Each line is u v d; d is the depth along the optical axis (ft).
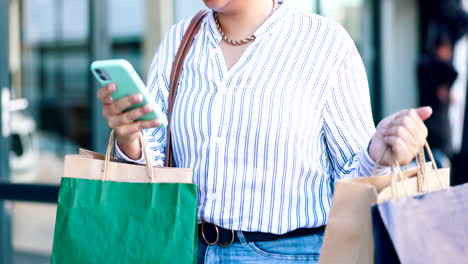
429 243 5.00
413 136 5.12
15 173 19.38
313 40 6.04
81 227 5.79
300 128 5.87
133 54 20.13
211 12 6.41
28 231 18.26
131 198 5.76
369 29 27.81
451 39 26.68
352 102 6.08
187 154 6.10
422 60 26.63
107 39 20.03
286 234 5.93
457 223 5.20
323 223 6.01
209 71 6.05
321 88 5.99
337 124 6.07
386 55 28.22
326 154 6.30
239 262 5.87
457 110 25.18
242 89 5.87
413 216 4.96
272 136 5.78
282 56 5.97
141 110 5.26
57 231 5.82
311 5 24.34
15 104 19.61
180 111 6.10
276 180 5.84
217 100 5.90
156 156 6.28
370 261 5.08
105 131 20.06
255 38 6.03
